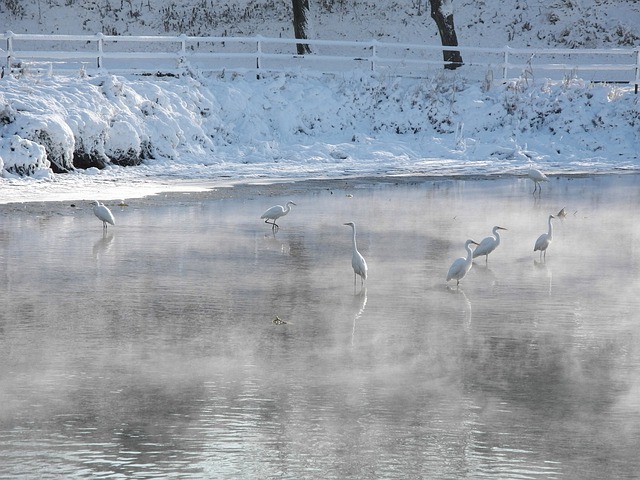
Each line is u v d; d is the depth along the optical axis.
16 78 31.50
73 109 30.12
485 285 15.98
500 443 9.55
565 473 8.91
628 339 12.91
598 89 37.41
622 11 49.47
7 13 49.47
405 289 15.67
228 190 26.97
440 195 26.64
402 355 12.20
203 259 17.73
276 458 9.20
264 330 13.25
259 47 37.84
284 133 35.88
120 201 24.42
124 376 11.34
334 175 30.69
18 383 11.09
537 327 13.47
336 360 11.98
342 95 37.47
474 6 50.47
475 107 37.25
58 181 27.45
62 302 14.56
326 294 15.27
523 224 21.86
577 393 10.88
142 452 9.31
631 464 9.10
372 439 9.62
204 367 11.68
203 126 34.38
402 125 37.00
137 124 31.73
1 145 27.36
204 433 9.76
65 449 9.38
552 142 35.81
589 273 16.92
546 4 50.03
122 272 16.56
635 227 21.61
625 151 35.34
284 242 19.53
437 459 9.20
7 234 19.70
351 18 49.59
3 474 8.85
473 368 11.70
